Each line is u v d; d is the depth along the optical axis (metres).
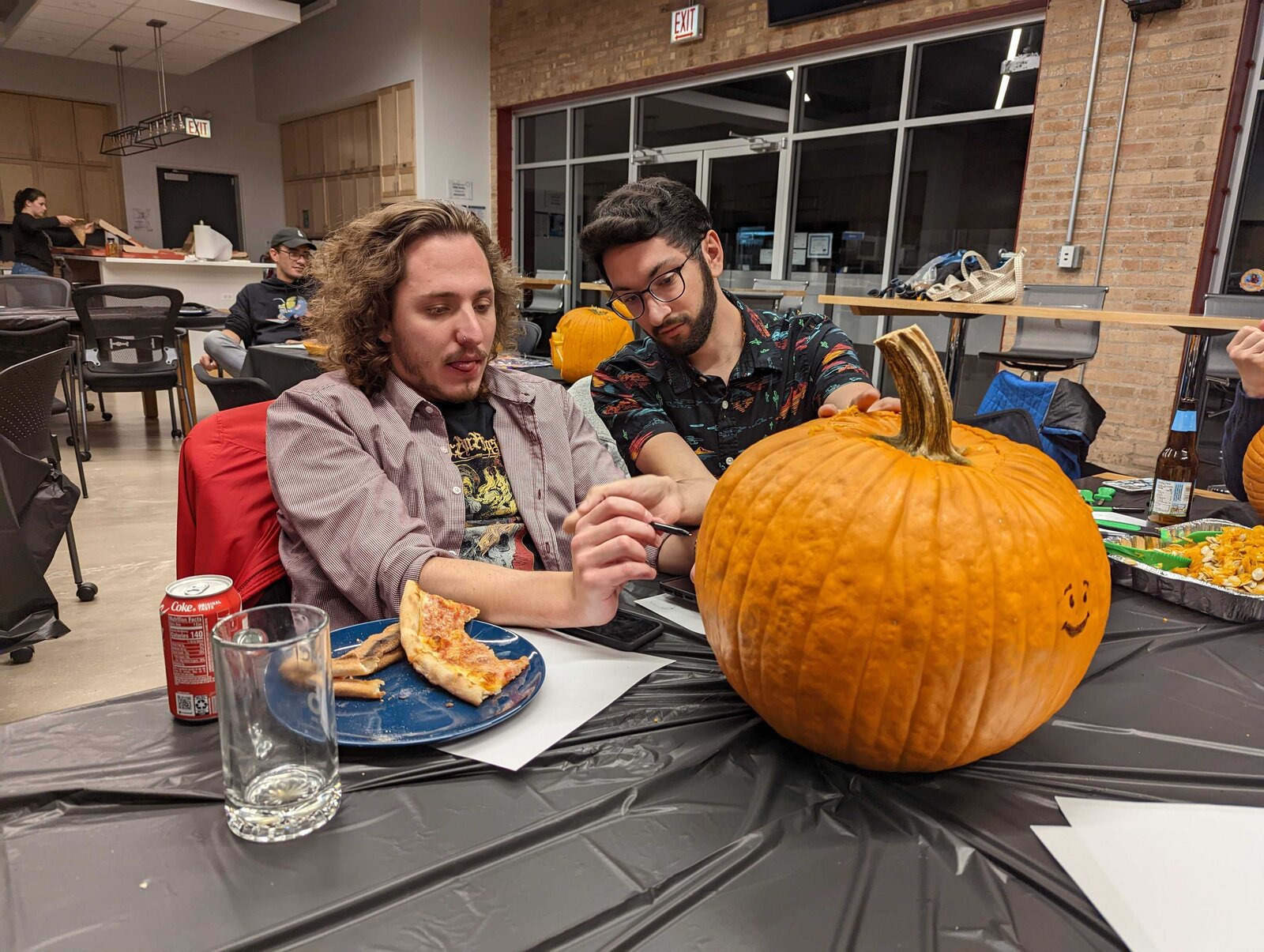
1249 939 0.49
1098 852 0.57
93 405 6.79
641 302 1.46
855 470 0.65
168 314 4.77
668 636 0.94
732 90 6.58
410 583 0.90
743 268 6.79
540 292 7.94
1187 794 0.65
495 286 1.30
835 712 0.63
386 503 1.01
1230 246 4.23
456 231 1.12
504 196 8.70
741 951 0.48
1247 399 1.72
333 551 0.99
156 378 4.77
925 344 0.65
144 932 0.47
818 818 0.61
